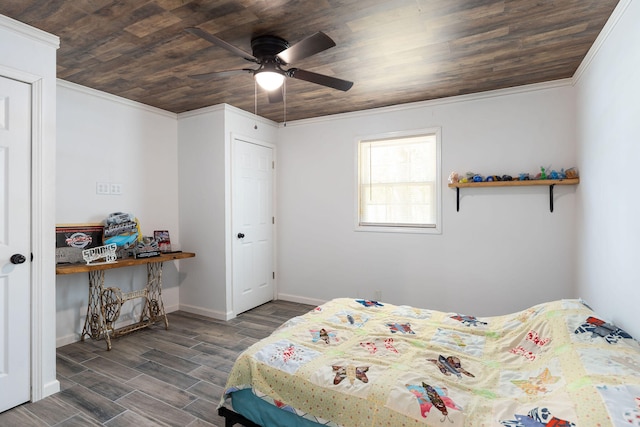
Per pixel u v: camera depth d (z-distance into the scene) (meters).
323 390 1.49
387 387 1.43
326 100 3.62
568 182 2.93
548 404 1.22
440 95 3.47
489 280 3.40
